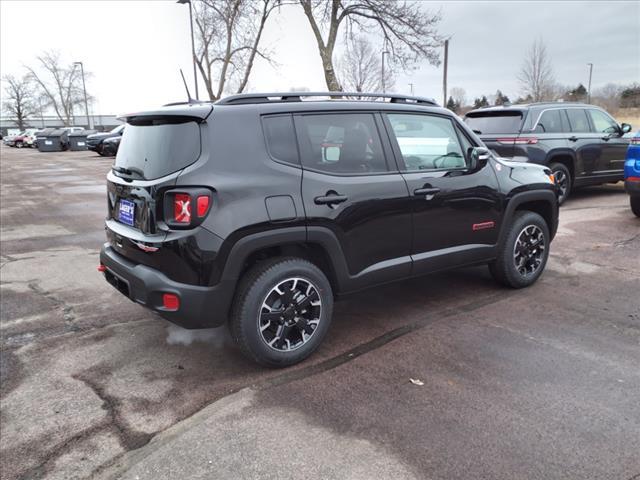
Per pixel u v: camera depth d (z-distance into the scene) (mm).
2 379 3484
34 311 4719
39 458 2666
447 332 3998
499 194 4578
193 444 2693
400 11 18828
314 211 3430
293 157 3445
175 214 3107
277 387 3254
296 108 3539
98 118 84438
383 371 3414
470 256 4469
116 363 3676
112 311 4699
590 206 9055
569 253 6105
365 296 4883
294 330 3543
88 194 13211
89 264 6332
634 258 5852
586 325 4066
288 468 2480
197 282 3127
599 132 9523
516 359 3521
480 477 2377
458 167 4379
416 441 2654
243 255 3201
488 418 2838
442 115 4379
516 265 4836
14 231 8484
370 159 3816
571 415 2844
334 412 2941
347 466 2480
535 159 8484
